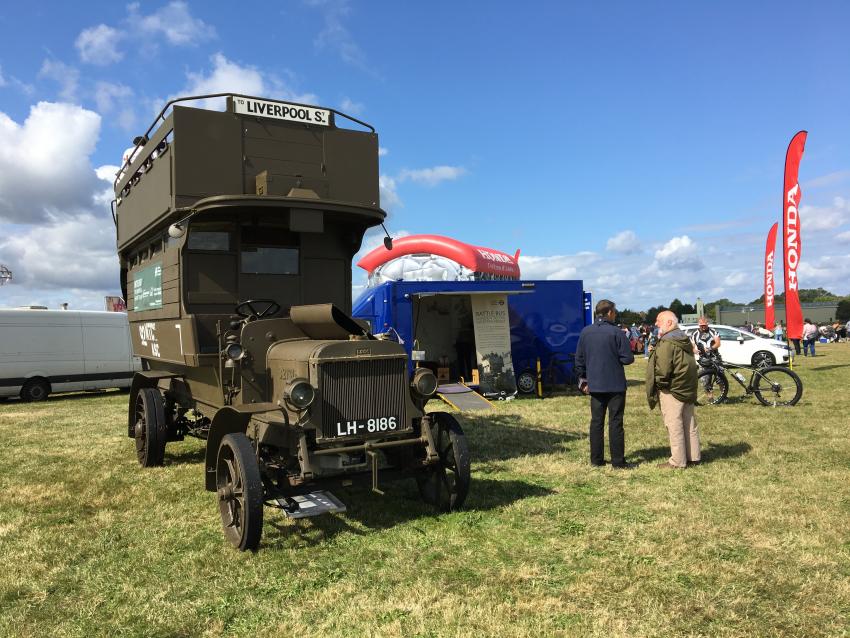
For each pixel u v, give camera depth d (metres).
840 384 13.92
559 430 8.94
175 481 6.52
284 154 6.19
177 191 5.62
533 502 5.33
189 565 4.13
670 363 6.35
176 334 5.97
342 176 6.51
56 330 16.23
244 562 4.16
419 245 20.50
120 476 6.75
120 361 17.28
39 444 8.87
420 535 4.61
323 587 3.75
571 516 4.96
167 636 3.18
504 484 5.94
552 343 14.29
